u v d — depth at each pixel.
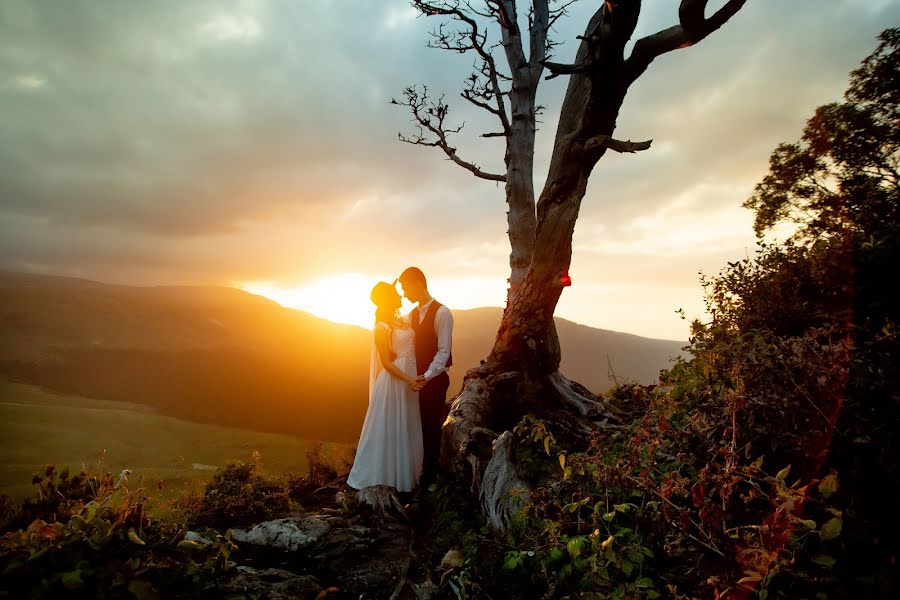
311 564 3.67
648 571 2.41
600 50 4.51
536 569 2.66
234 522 4.66
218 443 52.53
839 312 3.93
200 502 4.86
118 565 2.38
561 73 4.84
